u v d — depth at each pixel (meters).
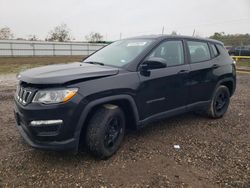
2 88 8.06
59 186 2.47
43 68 3.15
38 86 2.63
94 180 2.58
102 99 2.84
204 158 3.13
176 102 3.85
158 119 3.64
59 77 2.63
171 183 2.55
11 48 37.50
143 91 3.28
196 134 3.98
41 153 3.16
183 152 3.30
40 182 2.53
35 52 40.28
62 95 2.57
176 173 2.75
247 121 4.74
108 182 2.55
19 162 2.92
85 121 2.94
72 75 2.71
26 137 2.84
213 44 4.77
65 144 2.65
